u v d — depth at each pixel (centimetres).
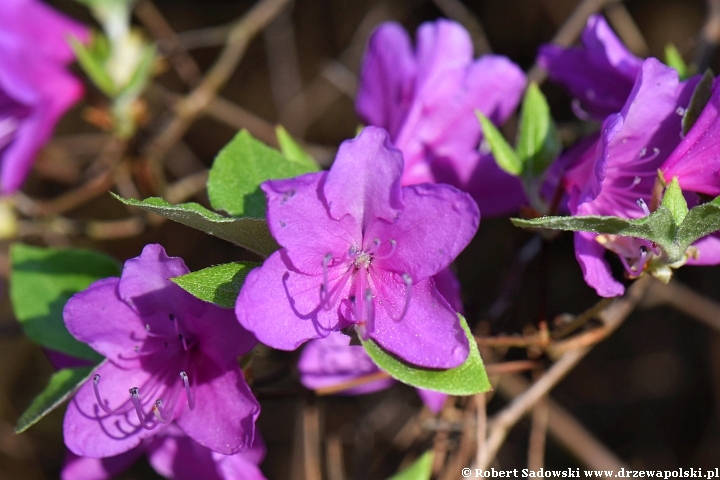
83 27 37
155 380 25
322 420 43
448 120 29
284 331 23
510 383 39
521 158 28
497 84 29
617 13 41
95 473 28
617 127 24
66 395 26
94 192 42
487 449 32
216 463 27
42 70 36
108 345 25
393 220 24
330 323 24
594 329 30
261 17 41
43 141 36
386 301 24
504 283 34
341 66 50
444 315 24
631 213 26
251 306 23
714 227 24
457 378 23
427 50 30
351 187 24
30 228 41
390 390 44
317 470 32
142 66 35
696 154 25
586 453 40
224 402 25
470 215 23
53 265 29
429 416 35
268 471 56
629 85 28
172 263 24
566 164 28
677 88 25
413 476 28
